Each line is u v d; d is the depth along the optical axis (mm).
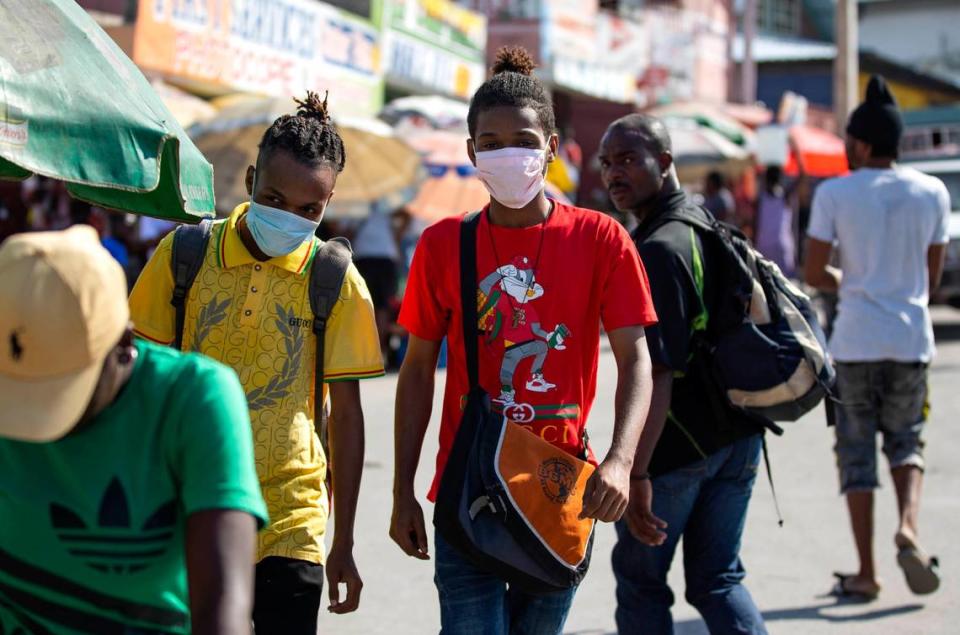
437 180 12977
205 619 2010
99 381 2043
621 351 3338
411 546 3453
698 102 23828
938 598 5684
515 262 3357
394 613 5480
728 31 29391
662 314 3812
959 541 6605
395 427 3529
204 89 13438
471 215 3475
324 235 12609
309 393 3357
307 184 3211
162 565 2146
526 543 3188
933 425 9922
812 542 6637
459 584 3348
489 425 3238
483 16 20016
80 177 2865
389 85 17484
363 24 16234
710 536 4059
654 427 3758
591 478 3168
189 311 3320
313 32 15172
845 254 5707
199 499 2084
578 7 22750
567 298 3340
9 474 2131
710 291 4023
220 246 3346
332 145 3289
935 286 5828
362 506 7230
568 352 3338
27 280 1899
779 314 4156
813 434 9633
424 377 3529
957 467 8430
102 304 1941
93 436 2117
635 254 3389
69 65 2945
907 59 40250
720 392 4023
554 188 13156
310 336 3352
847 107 22922
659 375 3785
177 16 12703
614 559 4117
